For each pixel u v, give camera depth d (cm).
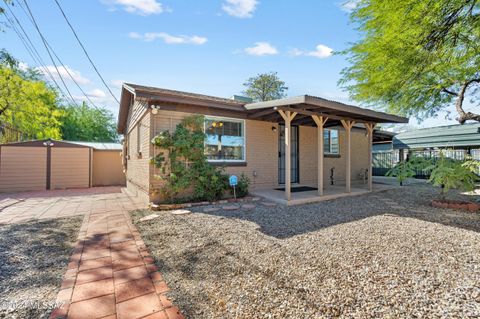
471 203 572
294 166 936
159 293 224
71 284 240
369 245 330
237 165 748
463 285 226
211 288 230
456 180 570
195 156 644
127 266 280
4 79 1065
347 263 275
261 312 191
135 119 856
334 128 1003
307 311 191
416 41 566
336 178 1045
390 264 271
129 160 1045
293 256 296
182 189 637
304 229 407
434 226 423
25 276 260
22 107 1210
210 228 419
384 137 1319
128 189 1077
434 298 207
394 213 524
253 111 743
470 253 301
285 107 620
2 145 1052
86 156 1229
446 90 870
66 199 796
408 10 515
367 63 820
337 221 458
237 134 764
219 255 305
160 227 432
